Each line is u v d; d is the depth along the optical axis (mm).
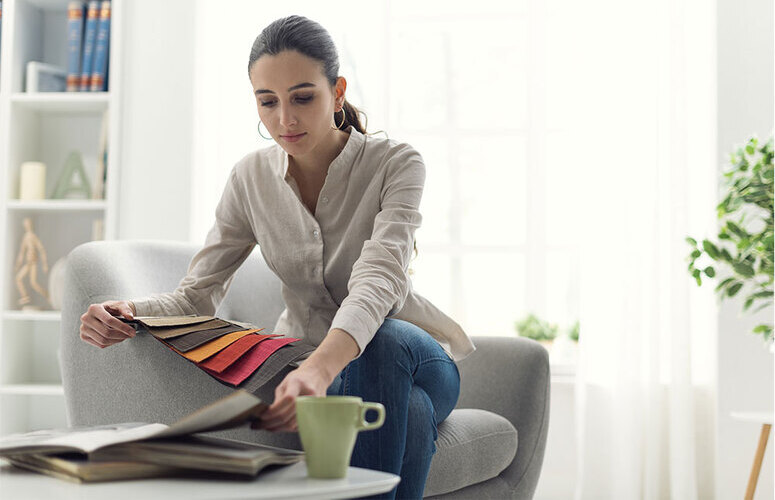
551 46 3355
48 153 3311
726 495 2826
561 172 3336
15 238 3119
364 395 1284
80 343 1521
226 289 1717
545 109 3346
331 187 1592
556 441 3020
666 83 2994
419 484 1293
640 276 2934
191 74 3150
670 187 2949
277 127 1425
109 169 3080
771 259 2059
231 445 985
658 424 2877
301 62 1387
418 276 3369
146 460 907
